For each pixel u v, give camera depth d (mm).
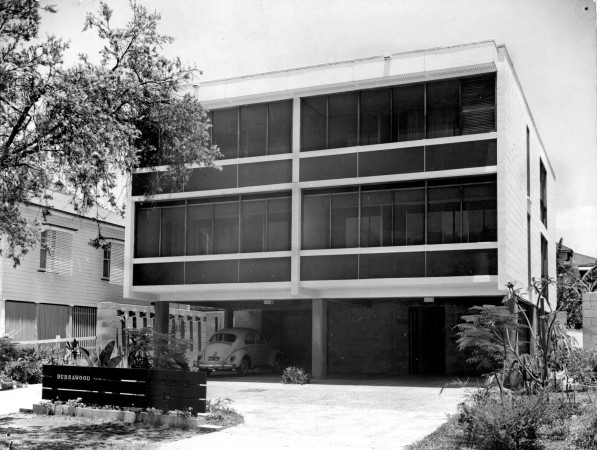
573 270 18234
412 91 21203
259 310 29000
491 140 20047
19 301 25672
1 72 10305
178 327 26797
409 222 20922
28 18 10891
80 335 28844
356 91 21859
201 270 23375
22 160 10898
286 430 11953
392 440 10984
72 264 28594
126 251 24391
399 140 21203
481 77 20375
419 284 20594
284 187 22328
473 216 20203
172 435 11430
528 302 23844
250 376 24359
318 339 22703
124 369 13188
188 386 12469
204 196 23516
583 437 9766
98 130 10469
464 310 25188
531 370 13031
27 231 12336
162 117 12703
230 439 11039
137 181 23859
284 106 22844
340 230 21734
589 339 17812
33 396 16734
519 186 22281
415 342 26062
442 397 17250
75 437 11211
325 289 22516
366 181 21312
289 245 22375
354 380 22609
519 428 9562
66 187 11602
